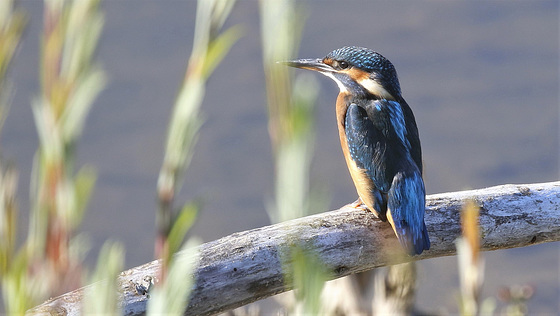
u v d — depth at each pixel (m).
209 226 18.70
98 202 19.20
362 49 10.39
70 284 9.35
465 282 8.05
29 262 9.19
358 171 9.15
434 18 25.58
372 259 8.10
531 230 8.35
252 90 22.75
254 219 18.80
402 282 9.91
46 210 9.31
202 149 20.86
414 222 8.20
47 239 9.32
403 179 8.63
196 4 26.28
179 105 8.42
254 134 21.31
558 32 24.73
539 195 8.45
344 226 7.99
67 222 9.37
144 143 20.98
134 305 6.69
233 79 23.22
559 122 21.36
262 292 7.26
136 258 17.92
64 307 6.71
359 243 7.97
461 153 20.73
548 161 20.33
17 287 7.31
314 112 7.84
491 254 18.27
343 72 10.40
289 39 8.04
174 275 5.38
